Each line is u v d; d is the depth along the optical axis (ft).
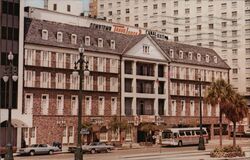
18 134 211.41
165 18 427.74
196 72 301.84
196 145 250.37
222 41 398.62
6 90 209.26
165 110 280.72
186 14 417.49
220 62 324.80
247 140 303.07
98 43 252.83
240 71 388.16
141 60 269.03
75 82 238.07
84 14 343.87
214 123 310.04
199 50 315.99
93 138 241.96
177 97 288.51
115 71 256.73
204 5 408.87
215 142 278.46
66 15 272.72
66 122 232.53
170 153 177.99
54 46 229.86
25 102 217.15
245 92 380.78
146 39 272.51
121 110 257.75
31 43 221.05
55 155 184.85
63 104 232.32
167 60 283.38
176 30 421.59
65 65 234.17
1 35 208.85
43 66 224.94
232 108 182.29
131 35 277.23
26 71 218.38
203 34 407.03
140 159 145.07
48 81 226.99
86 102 241.96
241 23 391.45
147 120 266.77
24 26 226.17
